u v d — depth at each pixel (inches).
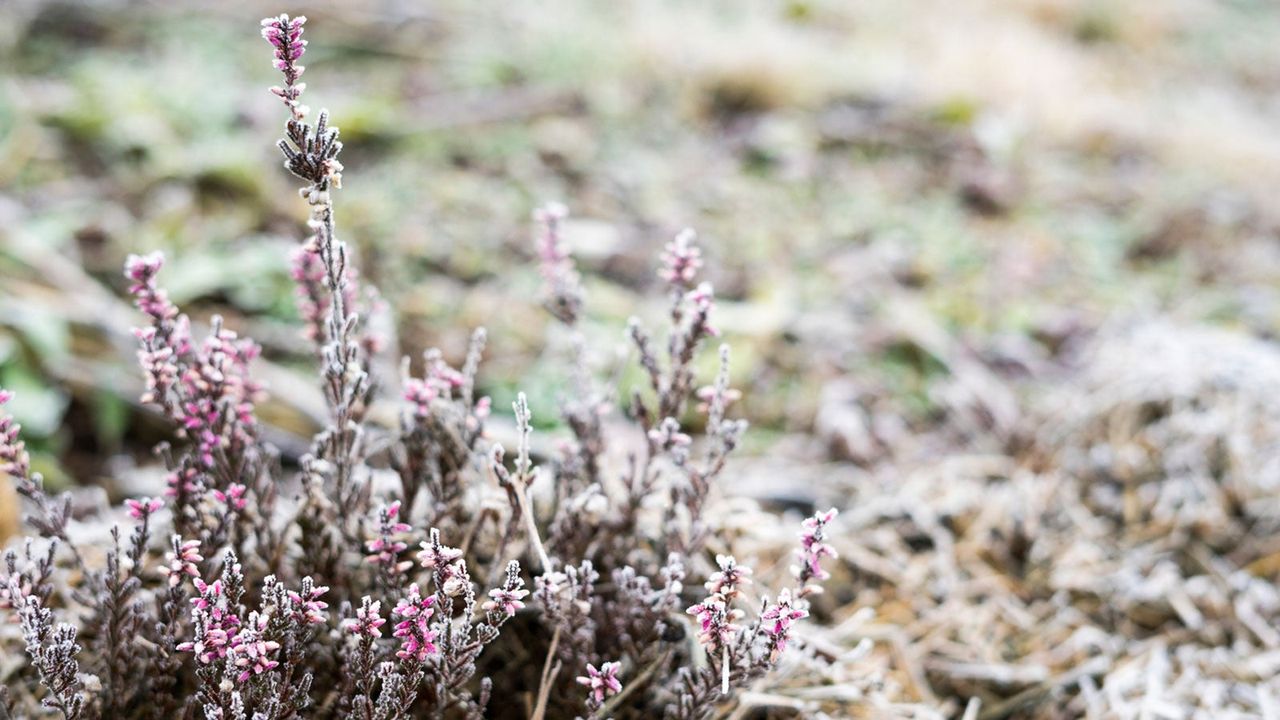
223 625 26.9
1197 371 42.2
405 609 26.6
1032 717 33.8
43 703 27.7
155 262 28.1
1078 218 67.7
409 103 67.9
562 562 30.2
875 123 74.3
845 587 35.6
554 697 30.1
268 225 54.6
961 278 58.9
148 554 31.3
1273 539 37.1
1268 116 97.8
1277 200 73.6
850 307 54.9
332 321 27.7
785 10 92.2
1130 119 83.7
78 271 47.4
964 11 99.0
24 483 28.5
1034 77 84.7
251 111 63.1
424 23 78.7
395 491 31.0
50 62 65.7
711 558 32.7
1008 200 68.0
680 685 28.4
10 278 45.6
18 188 53.8
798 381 49.4
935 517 37.8
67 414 42.1
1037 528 37.7
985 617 35.5
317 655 28.9
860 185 67.2
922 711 32.3
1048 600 36.2
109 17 71.9
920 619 35.2
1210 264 63.7
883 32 91.8
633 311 51.8
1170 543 37.2
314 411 41.1
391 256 53.2
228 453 29.2
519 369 47.1
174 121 59.7
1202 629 35.4
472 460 30.0
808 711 31.3
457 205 58.4
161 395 28.5
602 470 32.0
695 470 29.9
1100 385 44.9
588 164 64.7
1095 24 106.6
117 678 28.5
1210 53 111.1
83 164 56.6
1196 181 74.6
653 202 62.1
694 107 72.2
